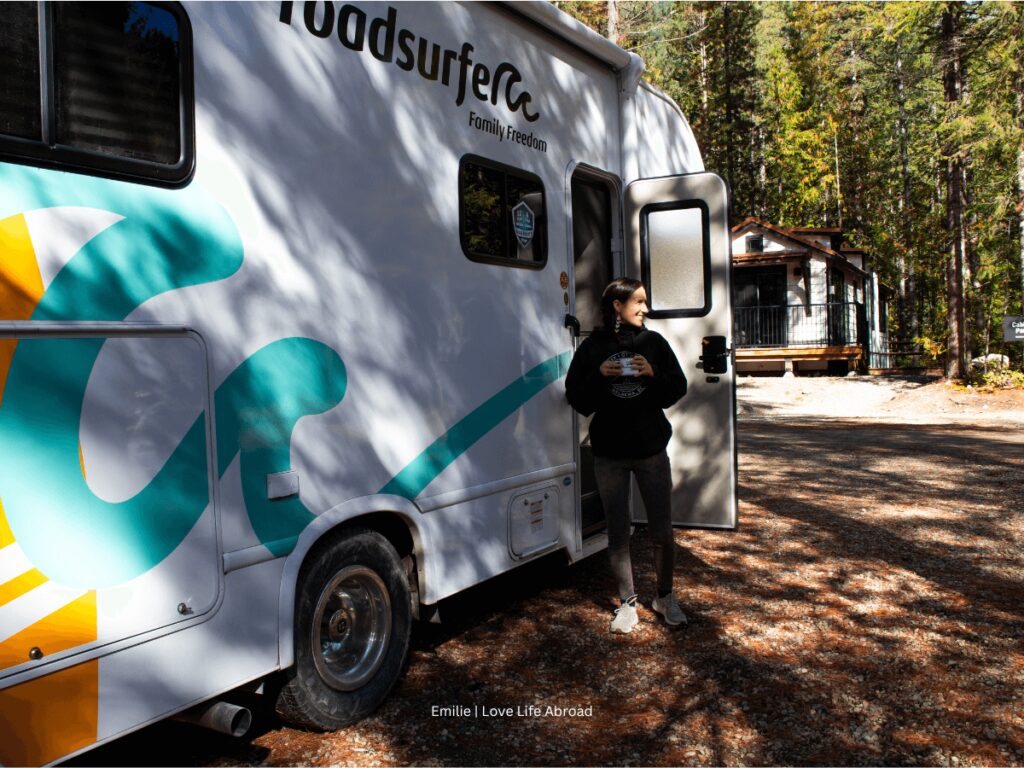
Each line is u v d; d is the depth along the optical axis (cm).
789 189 3666
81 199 220
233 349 258
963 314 1841
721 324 479
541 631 413
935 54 1800
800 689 344
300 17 288
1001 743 300
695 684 351
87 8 225
